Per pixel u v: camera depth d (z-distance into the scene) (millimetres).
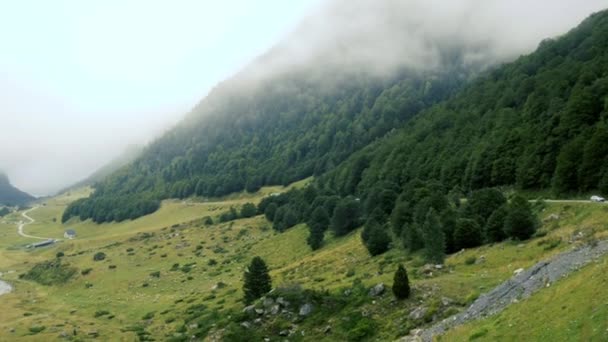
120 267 165750
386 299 54062
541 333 28688
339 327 51812
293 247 140875
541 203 87250
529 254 62406
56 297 141875
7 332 96000
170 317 94625
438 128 189250
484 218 87375
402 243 96312
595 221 66375
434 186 124562
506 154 124500
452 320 42812
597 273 30625
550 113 127500
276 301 58562
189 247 179750
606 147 89688
